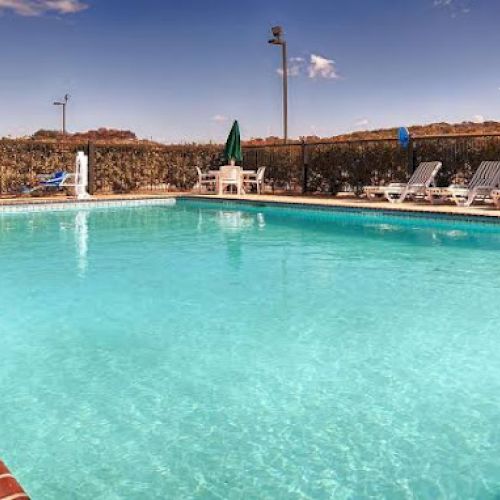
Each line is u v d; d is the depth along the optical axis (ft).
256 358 15.53
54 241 36.19
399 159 55.16
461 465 10.23
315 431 11.53
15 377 14.33
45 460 10.58
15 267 27.76
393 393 13.23
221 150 73.56
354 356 15.61
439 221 41.50
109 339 17.17
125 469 10.27
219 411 12.45
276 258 30.14
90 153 64.75
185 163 71.72
